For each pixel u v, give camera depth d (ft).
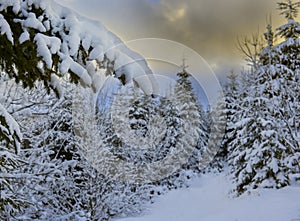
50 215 25.21
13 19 7.84
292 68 39.99
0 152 14.53
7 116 9.70
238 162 40.16
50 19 8.18
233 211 29.01
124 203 38.42
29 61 8.41
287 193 29.19
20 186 19.76
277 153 34.14
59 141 30.91
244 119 38.88
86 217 29.43
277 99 34.81
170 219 36.29
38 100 23.77
